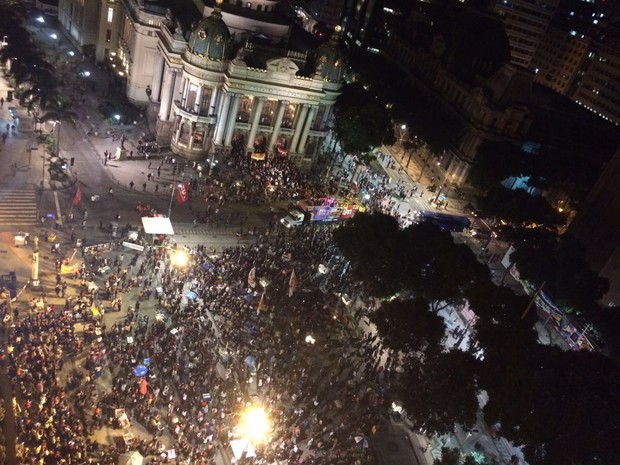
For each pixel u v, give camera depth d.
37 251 58.66
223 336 60.09
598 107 179.50
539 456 48.19
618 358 63.75
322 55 102.19
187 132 98.25
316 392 57.19
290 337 62.84
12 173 78.75
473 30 137.25
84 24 124.88
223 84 95.44
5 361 47.94
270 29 108.88
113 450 44.94
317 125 108.31
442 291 62.00
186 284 66.25
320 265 73.75
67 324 54.28
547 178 112.81
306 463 49.06
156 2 108.00
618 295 83.19
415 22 159.38
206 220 81.31
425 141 115.88
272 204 90.50
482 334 57.44
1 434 32.88
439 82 134.50
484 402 64.56
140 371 50.22
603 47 179.50
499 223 97.31
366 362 63.59
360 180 107.50
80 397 48.00
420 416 51.91
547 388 48.69
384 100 126.06
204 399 51.34
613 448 44.56
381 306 61.31
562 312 73.00
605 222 90.00
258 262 72.31
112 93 114.19
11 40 105.69
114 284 62.84
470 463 48.28
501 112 113.12
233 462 47.00
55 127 94.25
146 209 78.69
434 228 69.50
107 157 90.19
